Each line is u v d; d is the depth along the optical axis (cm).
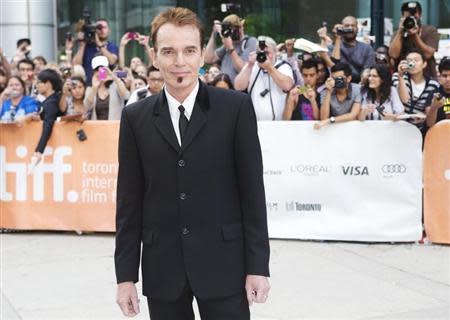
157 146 245
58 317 441
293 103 619
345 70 605
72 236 660
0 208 673
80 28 864
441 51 852
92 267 551
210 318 255
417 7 686
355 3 1143
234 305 250
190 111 244
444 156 580
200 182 243
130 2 1329
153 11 1299
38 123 658
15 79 686
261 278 244
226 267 246
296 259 559
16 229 670
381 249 585
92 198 654
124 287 256
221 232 245
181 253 246
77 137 650
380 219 598
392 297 464
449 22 1088
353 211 604
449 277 505
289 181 616
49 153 657
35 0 1313
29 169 662
